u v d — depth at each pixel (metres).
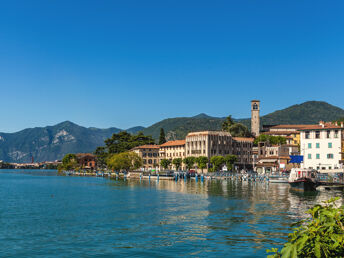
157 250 28.28
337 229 10.32
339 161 113.25
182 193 79.31
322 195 71.81
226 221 40.34
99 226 38.53
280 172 139.88
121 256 26.86
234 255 26.53
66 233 35.06
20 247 29.83
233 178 139.88
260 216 43.69
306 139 118.19
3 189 102.12
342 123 131.50
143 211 49.47
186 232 34.62
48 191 92.62
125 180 158.50
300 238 9.95
